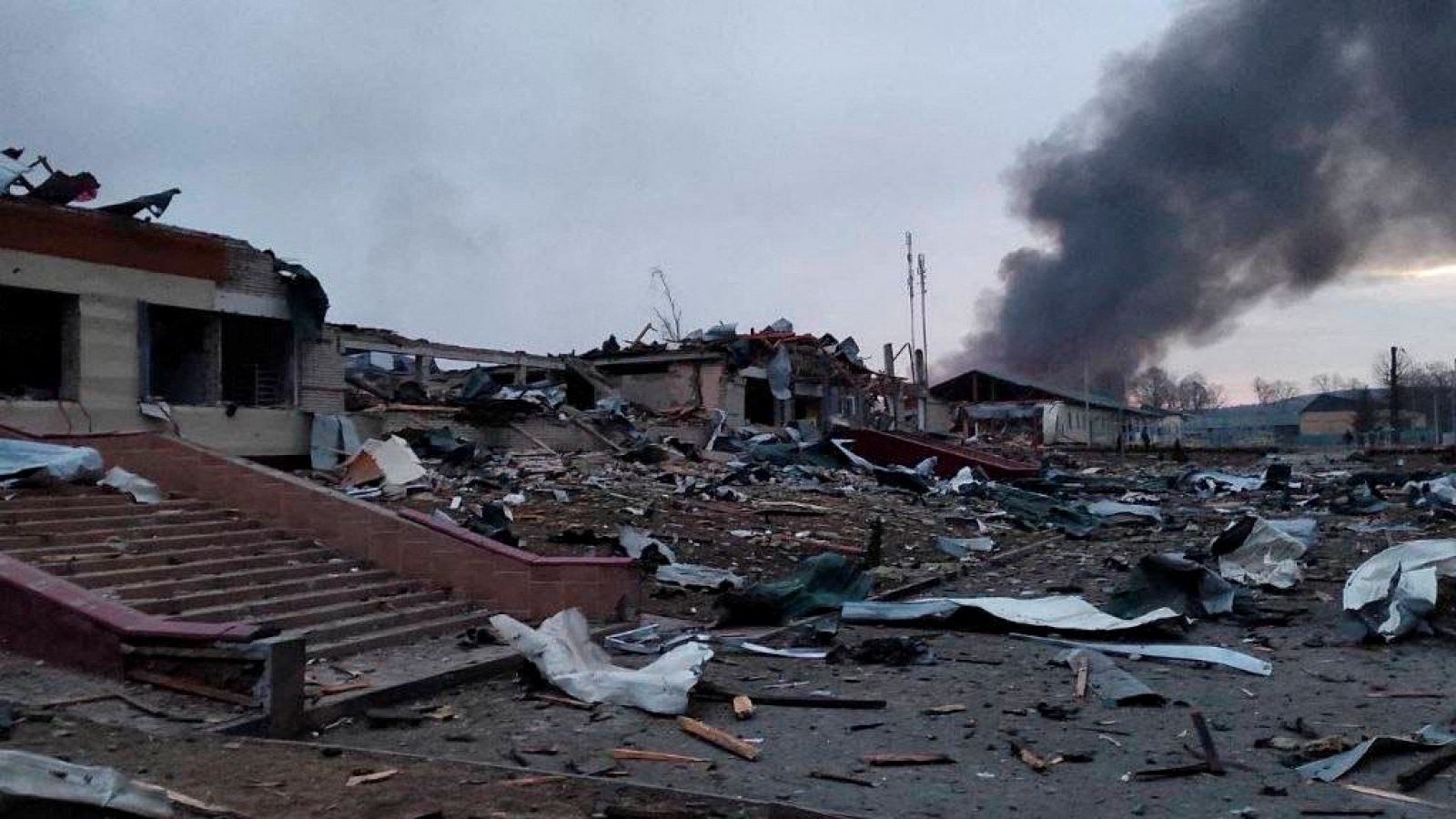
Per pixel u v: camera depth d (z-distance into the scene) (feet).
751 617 46.29
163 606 34.17
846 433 132.57
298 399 77.61
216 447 70.49
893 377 170.09
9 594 29.99
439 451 84.74
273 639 27.30
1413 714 31.42
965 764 26.45
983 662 39.24
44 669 28.73
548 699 31.73
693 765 25.85
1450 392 281.74
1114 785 24.77
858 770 25.88
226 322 74.64
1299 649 41.70
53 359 64.08
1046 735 29.17
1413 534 75.97
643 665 37.37
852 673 37.19
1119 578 61.26
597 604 43.11
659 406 130.62
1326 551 68.03
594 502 72.69
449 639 38.88
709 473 95.91
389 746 26.99
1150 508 93.50
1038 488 114.42
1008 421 223.92
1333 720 30.81
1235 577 55.47
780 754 27.12
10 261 59.62
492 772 23.29
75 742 23.80
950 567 63.93
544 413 102.22
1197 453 174.70
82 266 63.31
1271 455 170.40
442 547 44.21
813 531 72.23
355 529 45.24
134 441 49.19
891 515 84.53
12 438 47.19
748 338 135.33
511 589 43.29
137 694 27.63
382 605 40.11
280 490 46.42
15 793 17.54
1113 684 33.94
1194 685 35.53
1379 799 23.68
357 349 94.79
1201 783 24.99
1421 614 42.57
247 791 21.27
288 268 76.74
